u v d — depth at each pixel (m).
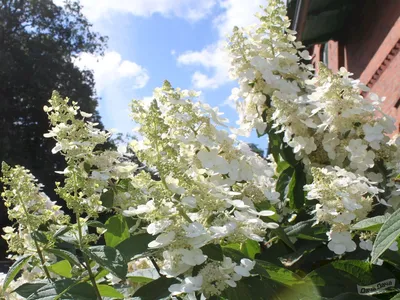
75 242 1.69
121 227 1.91
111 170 1.91
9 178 1.83
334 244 1.84
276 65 2.69
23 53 26.22
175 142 1.72
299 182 2.53
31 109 25.84
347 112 2.31
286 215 2.60
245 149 1.93
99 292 1.60
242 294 1.53
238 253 1.64
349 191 1.95
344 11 5.87
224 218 1.61
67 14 29.44
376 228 1.75
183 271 1.51
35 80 25.67
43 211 1.96
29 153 25.08
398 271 1.99
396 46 4.98
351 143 2.30
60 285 1.58
